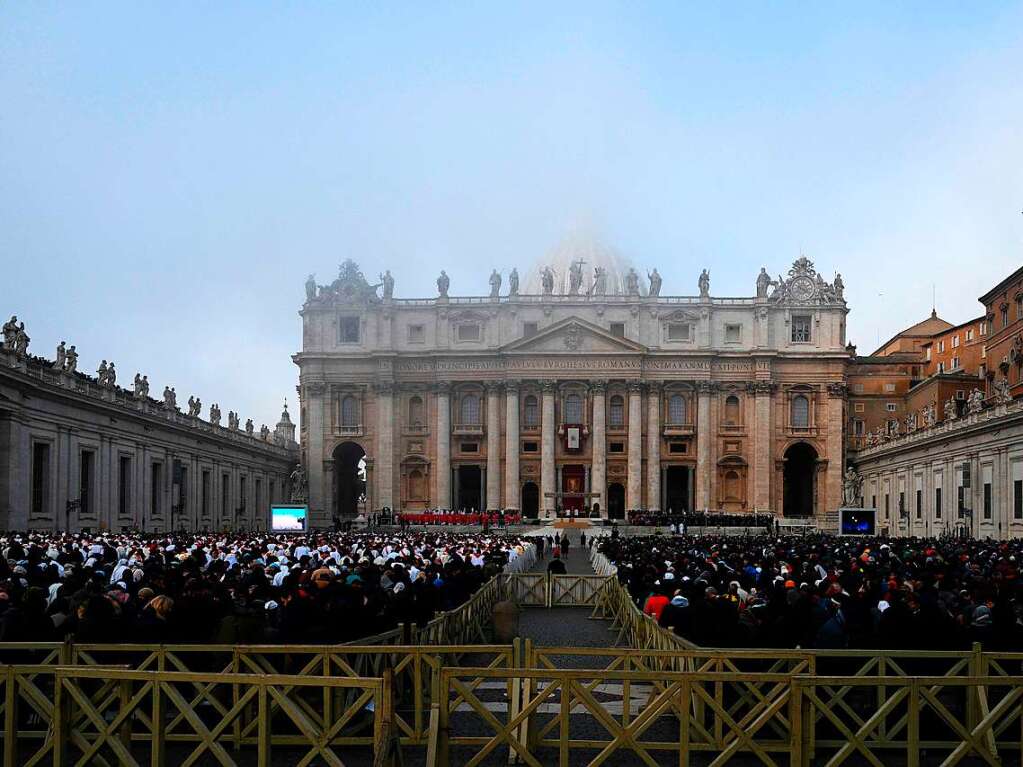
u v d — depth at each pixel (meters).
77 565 24.75
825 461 122.38
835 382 122.69
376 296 126.62
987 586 21.41
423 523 109.69
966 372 114.69
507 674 13.85
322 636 17.50
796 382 123.31
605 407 122.12
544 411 121.56
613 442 122.69
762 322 123.12
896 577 25.89
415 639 20.12
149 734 15.80
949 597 23.23
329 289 126.00
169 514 81.56
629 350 121.31
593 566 56.75
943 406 109.06
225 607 18.56
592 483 121.00
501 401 123.38
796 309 123.62
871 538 67.25
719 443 122.94
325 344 125.62
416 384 124.31
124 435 73.06
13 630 16.92
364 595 20.03
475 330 124.56
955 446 82.75
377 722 12.09
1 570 22.77
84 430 66.44
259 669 15.25
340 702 17.03
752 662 17.19
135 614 18.14
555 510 116.62
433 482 123.19
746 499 122.38
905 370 128.50
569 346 121.81
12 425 56.44
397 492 123.56
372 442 124.44
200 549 33.38
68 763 15.62
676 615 21.20
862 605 20.48
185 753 16.73
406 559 31.94
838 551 45.31
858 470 120.56
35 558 27.28
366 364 124.94
